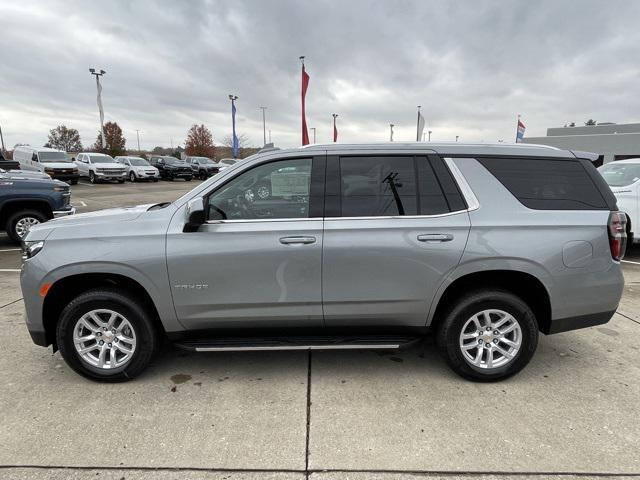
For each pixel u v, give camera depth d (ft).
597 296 10.73
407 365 11.98
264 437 8.86
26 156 85.05
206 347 10.66
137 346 10.79
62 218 11.54
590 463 8.09
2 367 11.82
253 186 10.64
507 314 10.66
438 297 10.58
